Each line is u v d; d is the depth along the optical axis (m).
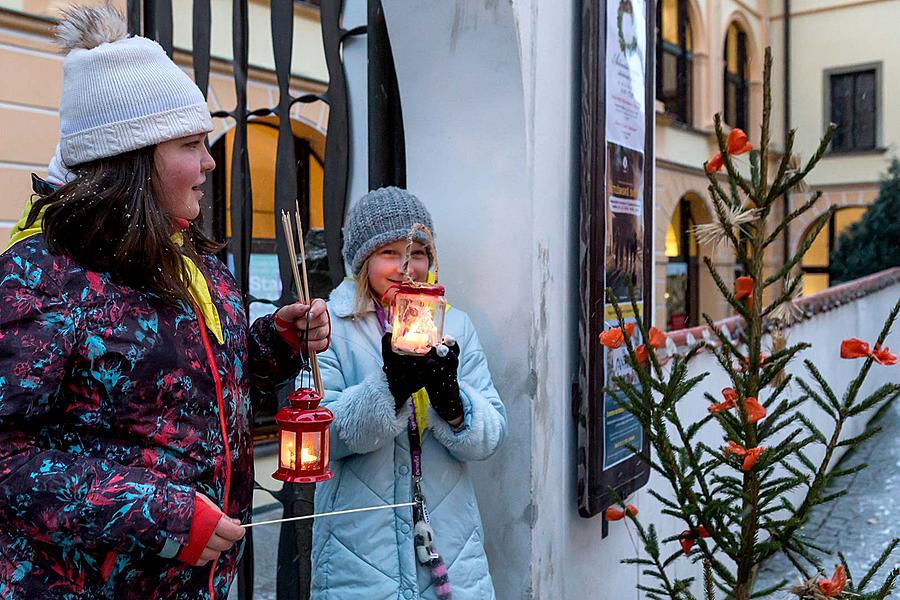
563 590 2.51
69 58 1.32
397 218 1.89
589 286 2.46
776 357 1.81
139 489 1.18
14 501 1.15
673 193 13.77
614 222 2.64
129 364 1.24
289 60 2.69
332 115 2.63
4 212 5.30
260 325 1.66
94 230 1.23
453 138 2.37
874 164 17.02
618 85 2.65
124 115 1.28
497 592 2.32
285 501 2.60
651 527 2.02
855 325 7.29
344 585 1.83
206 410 1.33
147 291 1.28
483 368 2.05
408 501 1.86
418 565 1.82
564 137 2.51
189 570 1.34
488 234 2.33
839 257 16.16
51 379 1.18
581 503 2.50
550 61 2.41
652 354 1.79
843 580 1.65
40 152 5.50
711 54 15.02
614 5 2.61
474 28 2.27
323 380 1.88
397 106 2.60
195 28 2.84
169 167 1.34
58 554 1.22
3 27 5.21
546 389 2.37
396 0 2.39
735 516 1.87
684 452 1.91
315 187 7.06
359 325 1.96
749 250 1.91
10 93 5.29
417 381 1.75
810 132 17.75
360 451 1.80
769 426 1.83
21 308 1.18
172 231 1.36
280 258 2.73
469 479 1.99
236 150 2.81
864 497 5.20
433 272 2.01
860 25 17.23
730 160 1.75
